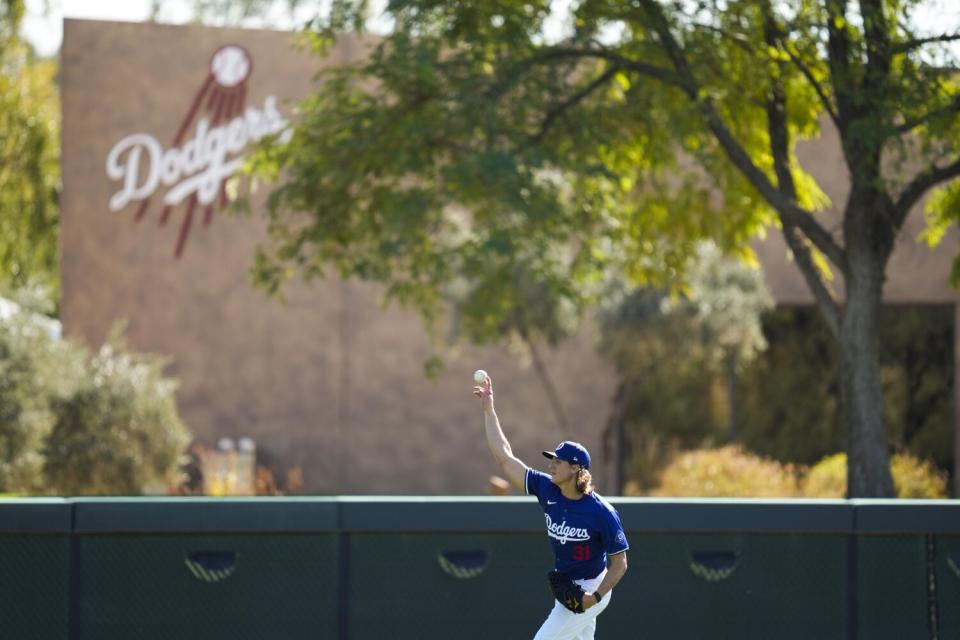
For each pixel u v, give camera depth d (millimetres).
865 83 55156
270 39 104000
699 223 66625
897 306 106875
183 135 103500
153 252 102938
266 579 38000
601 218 66625
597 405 103812
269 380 103000
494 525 38281
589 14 58531
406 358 103875
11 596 37219
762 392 107375
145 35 103625
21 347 72875
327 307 103562
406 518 38188
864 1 53188
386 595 38188
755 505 38719
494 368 104188
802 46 57281
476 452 104000
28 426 71250
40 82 110375
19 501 37188
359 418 103562
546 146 59312
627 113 61531
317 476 103062
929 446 106812
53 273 115812
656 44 58312
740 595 38656
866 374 56094
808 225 57375
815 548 38938
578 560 30203
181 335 102875
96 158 103062
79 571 37469
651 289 86312
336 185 60375
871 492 55312
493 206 61344
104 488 75312
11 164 108938
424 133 57844
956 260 63406
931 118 51938
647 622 38531
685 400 104688
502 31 58531
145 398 78188
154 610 37688
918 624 38750
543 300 87438
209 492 89250
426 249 64062
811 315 108562
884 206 56312
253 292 103000
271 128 103438
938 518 38844
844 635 38750
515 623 38250
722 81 58469
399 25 62062
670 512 38625
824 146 95375
